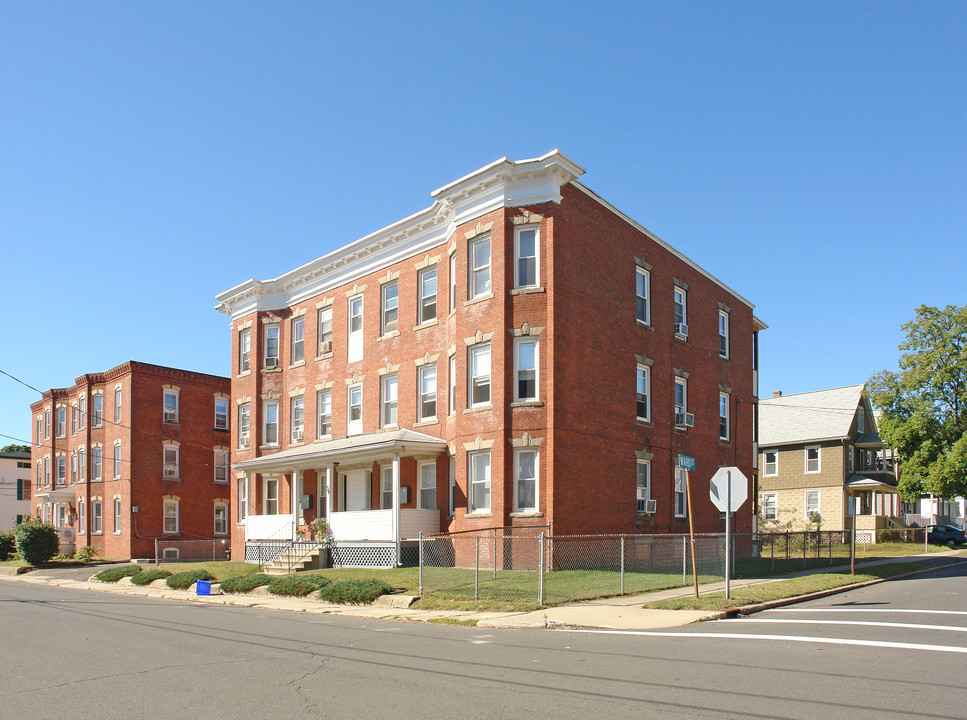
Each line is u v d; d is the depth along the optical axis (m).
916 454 47.78
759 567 25.75
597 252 25.33
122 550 43.19
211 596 21.45
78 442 49.06
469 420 23.92
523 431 22.80
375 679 9.07
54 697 8.48
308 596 19.62
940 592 18.86
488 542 22.83
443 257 26.86
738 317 35.00
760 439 53.38
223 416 48.25
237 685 8.88
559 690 8.36
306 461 28.69
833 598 18.08
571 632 13.16
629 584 19.28
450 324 25.47
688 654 10.49
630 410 26.30
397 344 28.39
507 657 10.47
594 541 23.62
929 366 47.91
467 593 17.75
